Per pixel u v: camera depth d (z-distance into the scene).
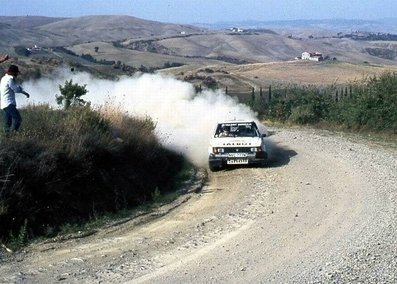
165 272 8.20
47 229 10.07
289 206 12.21
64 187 11.19
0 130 11.69
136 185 13.39
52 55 125.88
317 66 117.31
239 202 12.84
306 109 29.80
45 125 12.66
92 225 10.73
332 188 13.86
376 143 21.95
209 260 8.77
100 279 7.89
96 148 12.64
